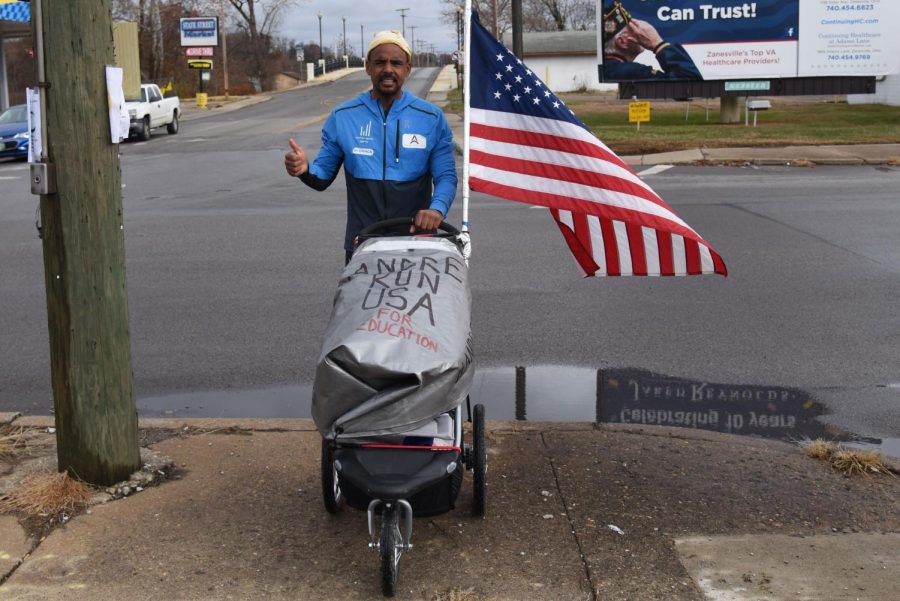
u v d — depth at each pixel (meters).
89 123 4.31
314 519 4.38
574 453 5.17
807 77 28.36
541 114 5.19
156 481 4.77
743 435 5.62
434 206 4.61
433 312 3.83
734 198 15.08
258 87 80.69
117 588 3.76
